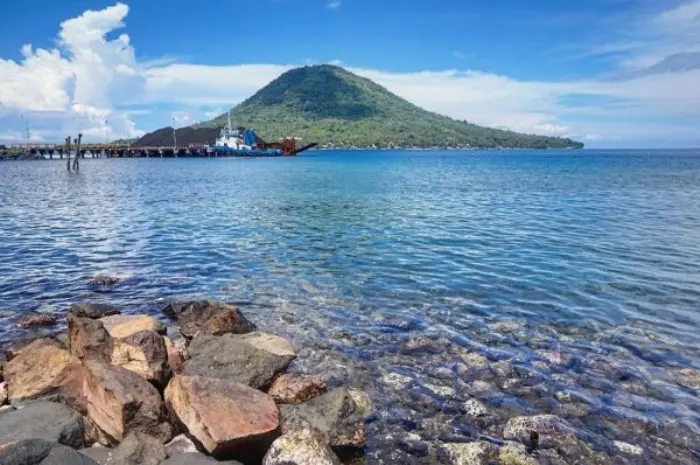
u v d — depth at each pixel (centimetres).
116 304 1298
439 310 1244
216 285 1459
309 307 1270
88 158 15412
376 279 1509
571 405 803
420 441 708
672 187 4584
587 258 1750
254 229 2345
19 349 920
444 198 3659
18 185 4988
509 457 670
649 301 1301
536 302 1300
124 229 2333
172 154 14450
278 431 665
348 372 914
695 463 666
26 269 1616
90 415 700
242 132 16138
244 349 875
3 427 624
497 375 904
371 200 3538
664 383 873
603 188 4503
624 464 662
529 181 5391
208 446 621
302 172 7288
